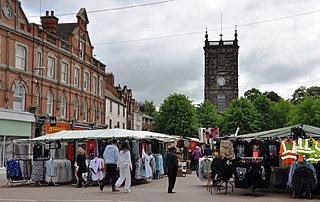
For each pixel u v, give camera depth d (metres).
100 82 52.44
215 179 18.30
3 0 31.42
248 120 73.38
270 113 78.88
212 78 104.12
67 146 23.00
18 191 18.00
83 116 46.06
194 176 29.86
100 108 52.25
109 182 21.86
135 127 81.25
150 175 23.08
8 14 32.12
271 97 107.12
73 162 22.48
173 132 74.81
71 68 42.50
